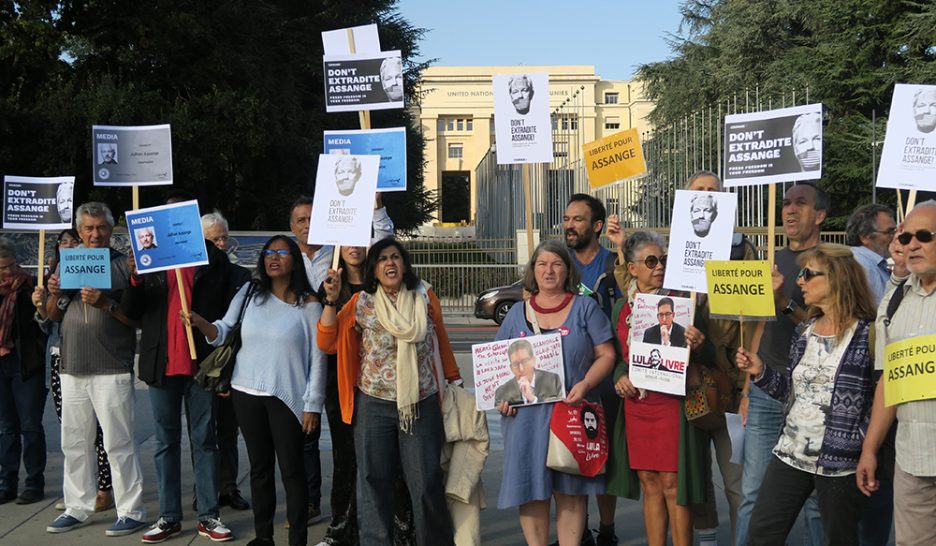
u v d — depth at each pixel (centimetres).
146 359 593
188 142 2331
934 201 379
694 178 541
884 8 2736
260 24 2742
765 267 438
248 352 548
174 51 2433
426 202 3847
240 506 671
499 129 591
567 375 486
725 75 3316
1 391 686
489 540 600
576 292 514
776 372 438
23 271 697
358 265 555
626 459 500
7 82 2295
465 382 1220
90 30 2427
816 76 2847
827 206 506
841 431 394
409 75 3656
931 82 2633
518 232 2584
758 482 484
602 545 581
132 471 614
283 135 2709
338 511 564
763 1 3231
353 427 522
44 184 666
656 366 474
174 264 574
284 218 2881
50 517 648
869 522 453
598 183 657
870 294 405
